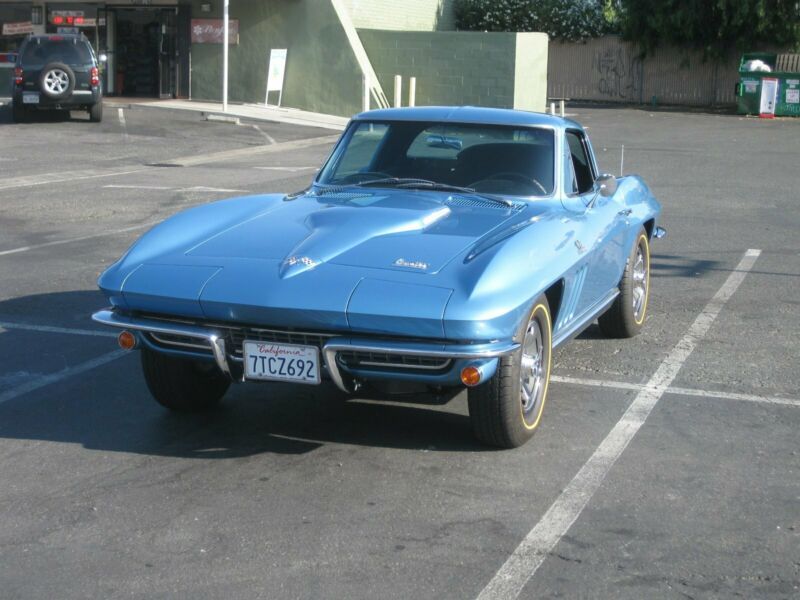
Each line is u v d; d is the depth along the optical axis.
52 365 6.64
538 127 6.21
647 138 24.22
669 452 5.17
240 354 4.92
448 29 36.44
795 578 3.88
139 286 4.91
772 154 20.73
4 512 4.44
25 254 10.13
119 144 20.20
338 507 4.49
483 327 4.50
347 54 27.52
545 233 5.29
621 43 38.19
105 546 4.12
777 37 35.28
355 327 4.59
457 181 6.09
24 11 29.48
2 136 20.67
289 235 5.19
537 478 4.81
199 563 3.97
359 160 6.32
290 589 3.77
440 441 5.30
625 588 3.79
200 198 13.62
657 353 6.99
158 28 28.69
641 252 7.50
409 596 3.71
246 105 27.67
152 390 5.59
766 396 6.08
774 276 9.47
